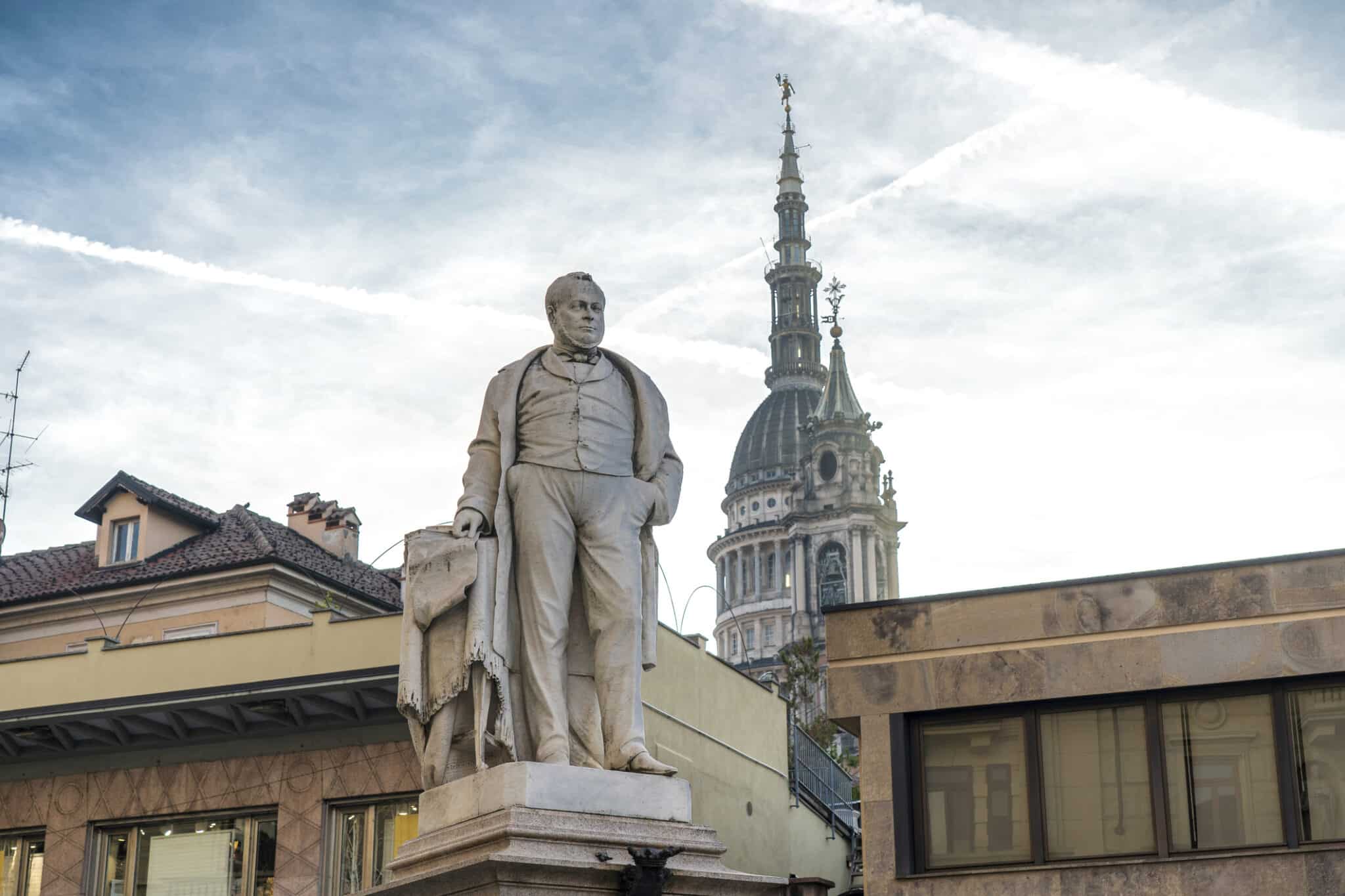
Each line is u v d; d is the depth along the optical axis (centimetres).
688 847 894
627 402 991
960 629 2355
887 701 2358
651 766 922
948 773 2322
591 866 848
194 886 2822
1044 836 2248
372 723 2772
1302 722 2177
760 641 18162
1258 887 2116
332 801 2770
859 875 3934
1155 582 2280
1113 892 2175
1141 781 2225
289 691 2744
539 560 946
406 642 934
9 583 4338
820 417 17912
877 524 17400
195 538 4316
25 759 2995
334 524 4647
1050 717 2298
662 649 3070
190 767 2881
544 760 920
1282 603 2211
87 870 2895
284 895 2741
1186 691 2239
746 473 19050
